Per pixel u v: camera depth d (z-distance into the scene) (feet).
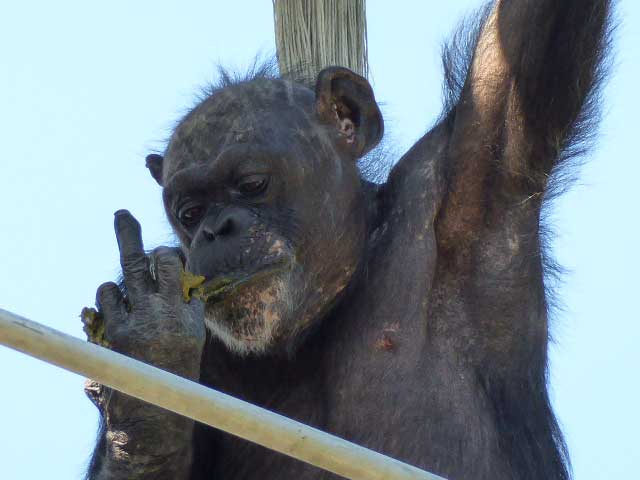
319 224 52.03
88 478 51.11
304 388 51.90
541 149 52.03
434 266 52.13
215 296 49.96
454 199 52.26
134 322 45.32
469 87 52.80
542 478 51.47
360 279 52.85
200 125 53.06
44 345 32.32
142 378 33.45
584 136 53.78
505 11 53.01
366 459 35.17
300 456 34.91
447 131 54.13
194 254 50.90
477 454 49.62
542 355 52.49
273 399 52.11
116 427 46.52
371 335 51.57
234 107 53.42
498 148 52.06
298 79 59.31
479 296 51.90
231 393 52.42
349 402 50.70
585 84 52.42
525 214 52.03
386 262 52.65
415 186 53.21
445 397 50.47
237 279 50.14
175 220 53.06
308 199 52.13
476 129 52.31
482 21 57.41
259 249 50.70
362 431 50.11
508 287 51.90
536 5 52.24
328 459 34.94
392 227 53.21
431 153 53.83
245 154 51.88
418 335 51.47
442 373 50.96
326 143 53.67
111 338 45.32
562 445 53.57
